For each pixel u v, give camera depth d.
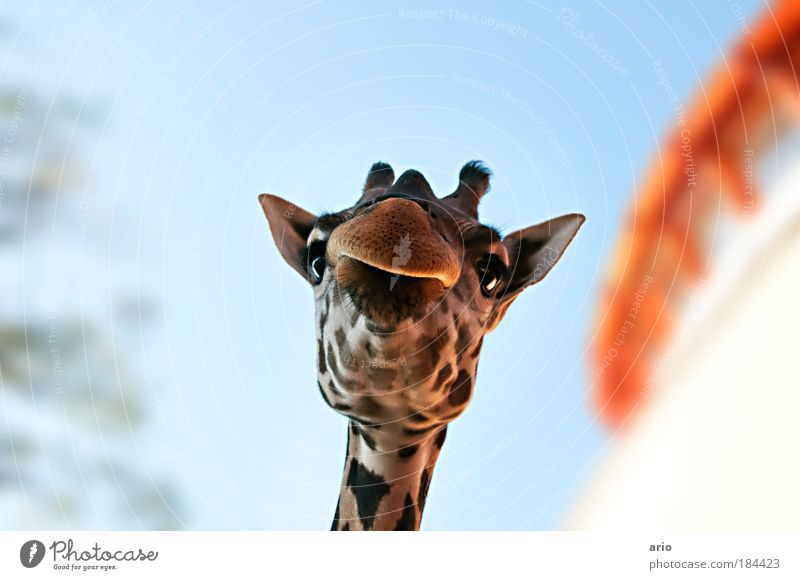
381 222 3.99
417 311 4.18
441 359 4.65
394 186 4.55
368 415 4.87
